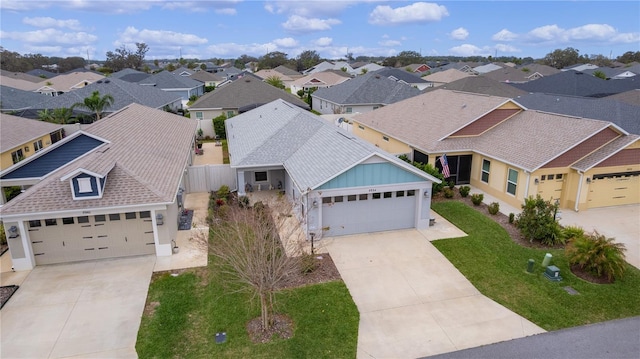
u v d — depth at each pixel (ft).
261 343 34.96
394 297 41.86
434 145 75.46
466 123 76.38
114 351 34.32
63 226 47.75
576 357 33.22
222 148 110.63
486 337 35.83
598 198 65.62
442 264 48.39
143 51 469.57
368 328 37.09
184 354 33.88
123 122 75.72
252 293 41.75
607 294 42.04
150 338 35.81
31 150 87.30
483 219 61.57
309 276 45.55
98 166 49.08
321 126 75.97
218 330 36.73
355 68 399.44
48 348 34.60
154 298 41.73
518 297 41.68
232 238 44.96
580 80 148.97
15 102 132.46
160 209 48.75
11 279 45.27
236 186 75.92
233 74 351.25
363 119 110.73
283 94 148.36
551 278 44.75
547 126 70.38
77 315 39.01
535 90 153.89
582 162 63.52
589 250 45.65
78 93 134.00
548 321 37.88
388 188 55.42
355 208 55.98
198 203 69.46
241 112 129.90
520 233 56.65
